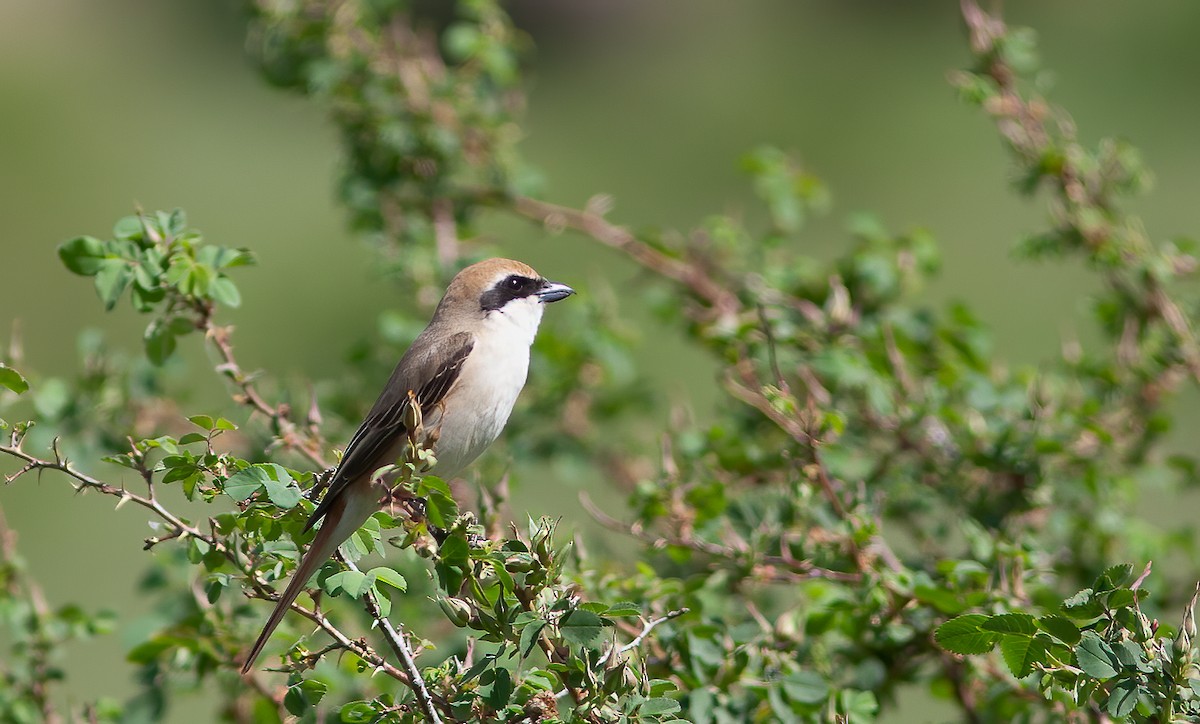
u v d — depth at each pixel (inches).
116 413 390.0
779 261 470.3
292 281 990.4
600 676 235.1
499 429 375.9
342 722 246.7
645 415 474.6
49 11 1375.5
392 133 459.8
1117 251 420.8
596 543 385.7
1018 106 423.5
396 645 240.4
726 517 340.5
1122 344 427.2
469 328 371.9
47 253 1013.8
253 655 251.1
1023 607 305.0
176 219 299.3
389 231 475.5
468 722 240.8
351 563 242.2
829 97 1234.6
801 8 1414.9
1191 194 984.3
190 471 242.4
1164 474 416.2
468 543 243.8
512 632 234.5
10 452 238.7
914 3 1380.4
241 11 497.7
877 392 375.9
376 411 359.6
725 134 1186.0
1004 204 1027.9
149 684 329.4
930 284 923.4
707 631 298.7
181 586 349.4
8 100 1181.1
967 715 333.4
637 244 473.1
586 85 1310.3
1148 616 243.3
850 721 294.5
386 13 499.8
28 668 337.7
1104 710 233.1
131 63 1302.9
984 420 384.2
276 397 401.4
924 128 1162.0
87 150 1158.3
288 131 1224.2
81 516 703.1
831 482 335.9
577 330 459.5
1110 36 1232.2
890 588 313.4
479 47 488.7
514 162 488.4
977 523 353.7
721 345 418.6
